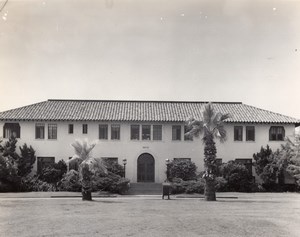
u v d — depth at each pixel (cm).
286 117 5028
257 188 4591
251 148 4919
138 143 4900
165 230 1895
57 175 4606
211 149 3550
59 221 2164
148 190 4506
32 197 3784
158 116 4956
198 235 1778
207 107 3562
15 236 1745
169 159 4878
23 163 4669
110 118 4878
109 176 4397
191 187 4247
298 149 4419
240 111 5162
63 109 5084
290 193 4400
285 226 2034
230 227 1995
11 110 5000
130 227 1973
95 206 2945
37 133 4888
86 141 3653
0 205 2995
